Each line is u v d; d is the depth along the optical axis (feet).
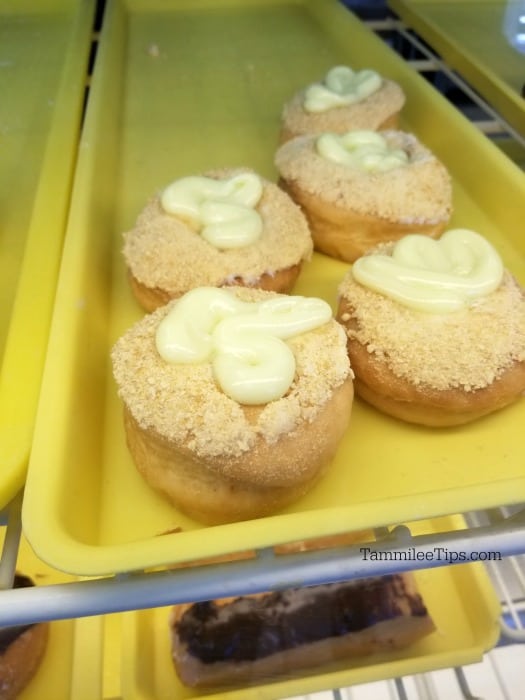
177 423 0.54
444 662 0.66
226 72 1.28
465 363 0.64
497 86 1.07
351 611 0.67
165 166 1.04
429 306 0.66
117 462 0.64
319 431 0.56
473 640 0.67
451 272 0.69
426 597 0.70
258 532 0.47
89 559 0.46
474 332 0.65
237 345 0.57
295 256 0.77
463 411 0.65
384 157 0.87
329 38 1.38
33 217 0.81
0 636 0.64
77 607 0.45
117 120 1.11
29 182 0.97
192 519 0.60
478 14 1.38
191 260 0.74
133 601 0.45
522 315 0.67
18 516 0.55
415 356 0.64
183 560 0.46
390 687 0.67
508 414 0.69
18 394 0.60
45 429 0.55
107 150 0.99
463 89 1.20
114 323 0.79
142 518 0.60
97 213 0.85
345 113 1.00
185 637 0.67
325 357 0.59
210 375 0.56
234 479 0.55
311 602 0.68
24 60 1.29
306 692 0.65
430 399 0.64
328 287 0.85
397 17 1.46
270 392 0.54
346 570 0.47
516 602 0.72
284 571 0.47
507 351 0.65
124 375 0.59
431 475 0.64
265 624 0.67
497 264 0.69
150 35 1.40
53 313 0.67
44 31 1.38
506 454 0.66
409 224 0.83
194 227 0.78
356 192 0.83
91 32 1.29
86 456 0.60
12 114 1.12
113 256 0.87
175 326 0.58
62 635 0.68
